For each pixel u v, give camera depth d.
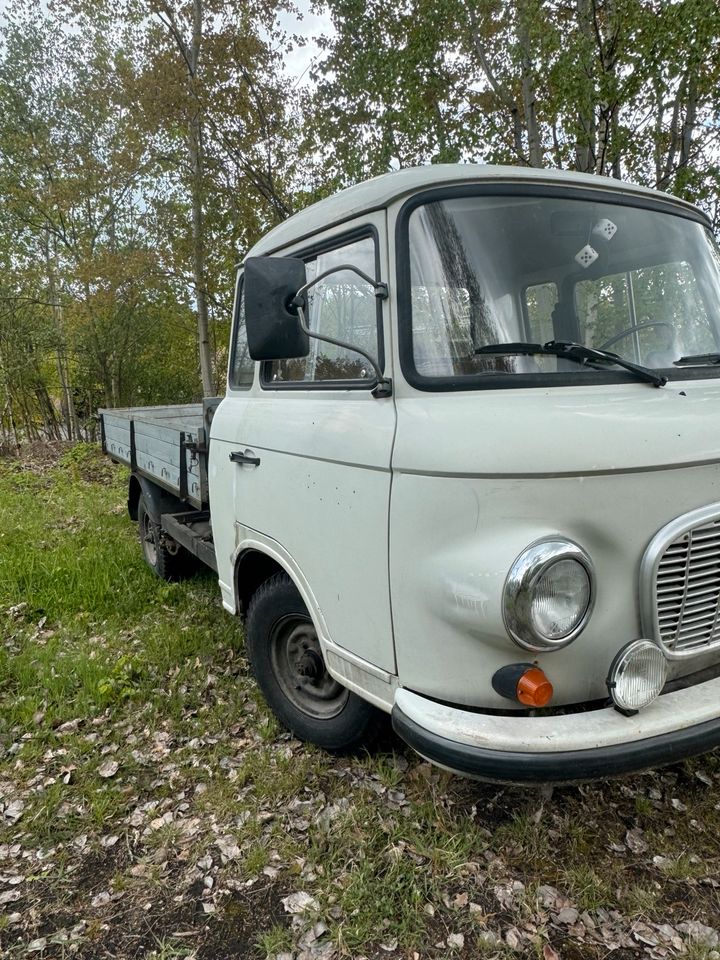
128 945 2.26
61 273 17.31
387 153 9.71
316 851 2.56
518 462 1.95
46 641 4.55
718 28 6.11
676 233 2.89
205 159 13.03
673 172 7.39
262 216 13.34
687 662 2.23
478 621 1.95
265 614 3.21
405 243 2.32
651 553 2.03
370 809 2.75
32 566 5.77
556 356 2.35
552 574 1.89
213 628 4.60
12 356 17.41
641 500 2.03
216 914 2.36
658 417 2.14
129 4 12.64
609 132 7.02
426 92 9.62
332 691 3.05
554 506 1.96
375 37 9.84
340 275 2.65
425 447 2.10
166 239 13.99
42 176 16.64
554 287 2.53
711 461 2.12
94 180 15.27
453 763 1.95
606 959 2.12
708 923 2.23
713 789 2.86
